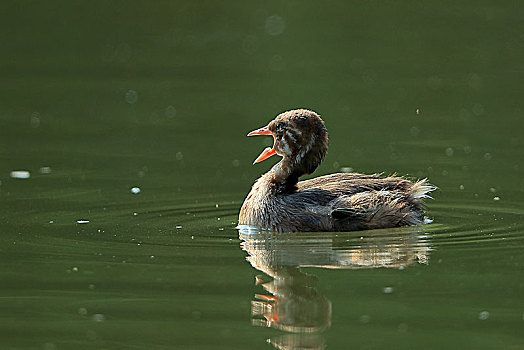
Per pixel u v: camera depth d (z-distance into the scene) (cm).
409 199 1566
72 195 1769
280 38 3181
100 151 2141
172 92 2673
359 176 1625
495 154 2072
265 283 1259
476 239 1448
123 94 2661
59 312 1153
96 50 3105
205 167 2022
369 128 2317
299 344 1053
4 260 1355
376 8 3366
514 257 1349
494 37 3070
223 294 1219
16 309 1161
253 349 1040
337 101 2553
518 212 1612
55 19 3272
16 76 2822
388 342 1057
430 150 2119
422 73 2802
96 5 3334
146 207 1688
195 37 3225
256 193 1598
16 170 1964
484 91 2608
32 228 1532
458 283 1248
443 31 3148
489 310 1151
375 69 2859
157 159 2078
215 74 2853
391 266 1334
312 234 1503
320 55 3008
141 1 3347
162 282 1261
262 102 2550
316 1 3438
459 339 1063
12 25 3222
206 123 2391
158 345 1054
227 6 3431
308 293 1220
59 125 2367
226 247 1434
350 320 1127
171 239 1476
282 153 1597
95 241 1460
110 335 1081
